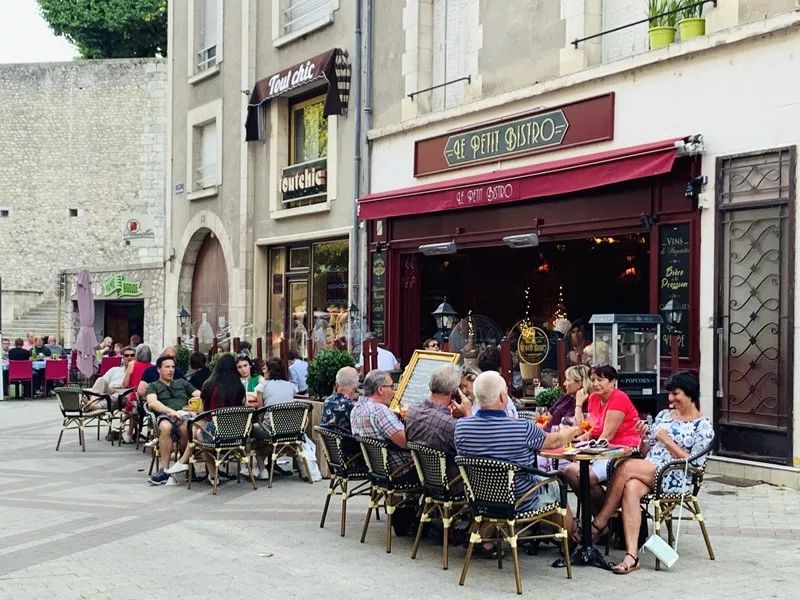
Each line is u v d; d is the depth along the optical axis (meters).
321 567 6.58
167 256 22.62
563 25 11.77
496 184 12.44
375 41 15.45
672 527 7.25
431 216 14.16
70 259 31.19
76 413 13.90
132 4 36.69
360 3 15.64
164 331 22.70
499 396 6.31
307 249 17.62
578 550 6.55
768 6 9.30
